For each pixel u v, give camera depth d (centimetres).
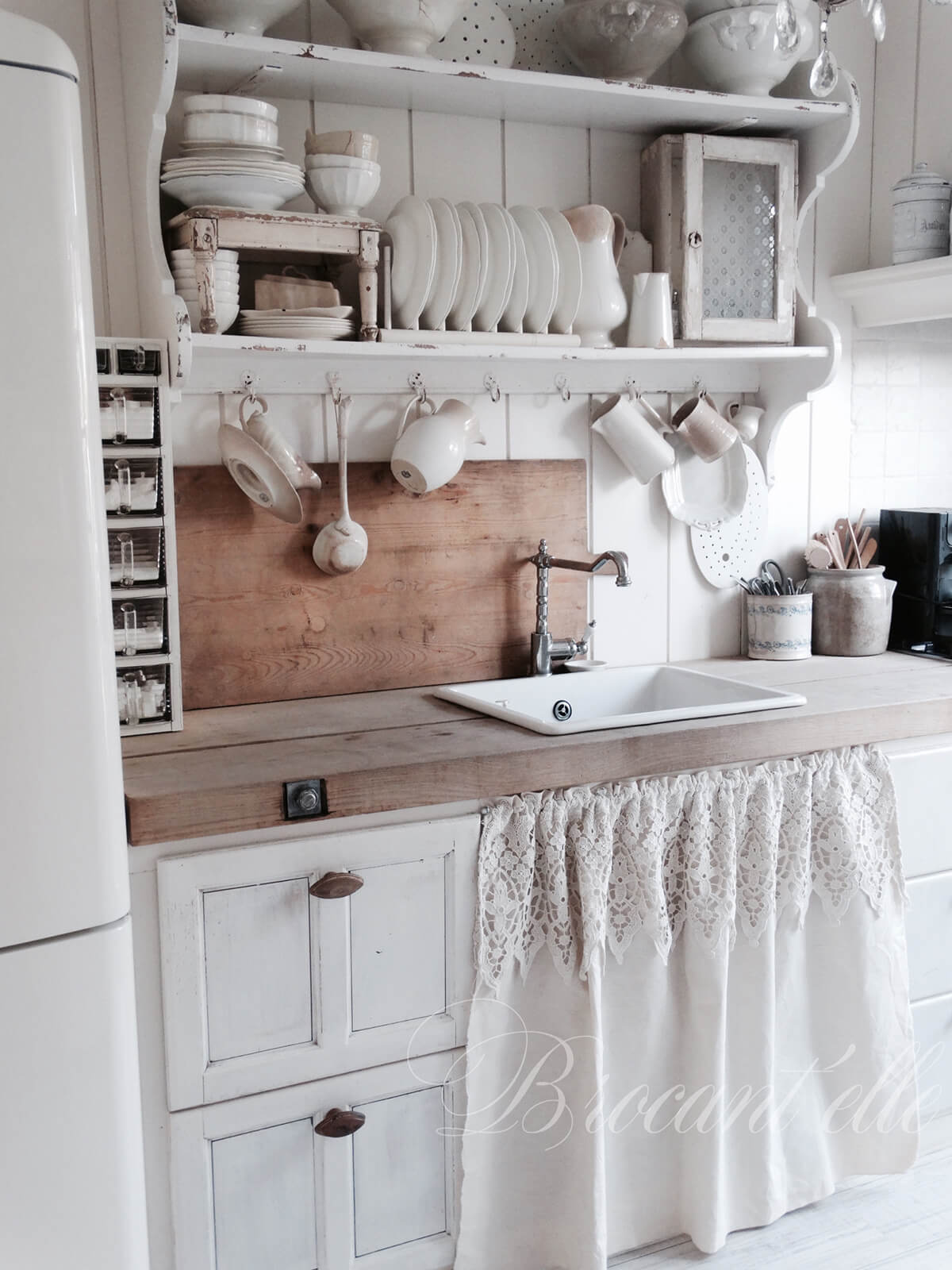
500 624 228
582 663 232
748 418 242
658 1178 187
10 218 115
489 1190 174
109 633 126
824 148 220
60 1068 127
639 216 229
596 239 207
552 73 207
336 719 193
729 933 183
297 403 206
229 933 153
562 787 174
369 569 214
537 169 218
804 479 256
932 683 216
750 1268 187
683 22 202
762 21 204
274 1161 159
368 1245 167
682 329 214
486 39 204
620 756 176
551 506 229
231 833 153
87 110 185
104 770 126
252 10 173
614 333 220
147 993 150
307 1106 160
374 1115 165
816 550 252
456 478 220
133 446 175
